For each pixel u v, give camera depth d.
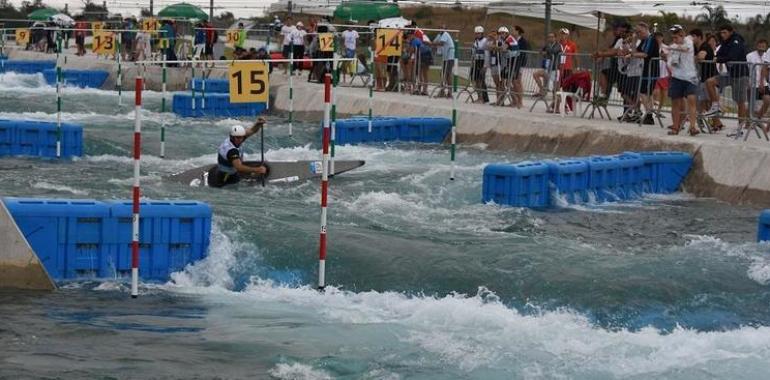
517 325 12.74
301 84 37.47
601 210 20.20
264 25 48.88
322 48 34.25
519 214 19.27
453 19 49.78
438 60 36.59
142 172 23.08
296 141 29.50
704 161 22.33
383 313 13.31
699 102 24.97
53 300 13.36
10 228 13.75
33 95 39.88
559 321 13.10
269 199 19.78
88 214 14.30
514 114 28.31
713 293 14.32
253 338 12.09
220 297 13.99
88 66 49.06
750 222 19.36
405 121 29.16
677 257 15.89
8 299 13.28
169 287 14.39
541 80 29.23
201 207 14.86
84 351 11.42
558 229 18.28
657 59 25.44
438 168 23.72
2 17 65.25
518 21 47.31
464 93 34.28
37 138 24.69
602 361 11.47
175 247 14.79
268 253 15.41
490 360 11.46
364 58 39.66
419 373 11.05
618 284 14.39
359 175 22.84
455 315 13.10
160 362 11.16
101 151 25.73
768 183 20.95
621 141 24.33
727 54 23.78
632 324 13.35
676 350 11.84
